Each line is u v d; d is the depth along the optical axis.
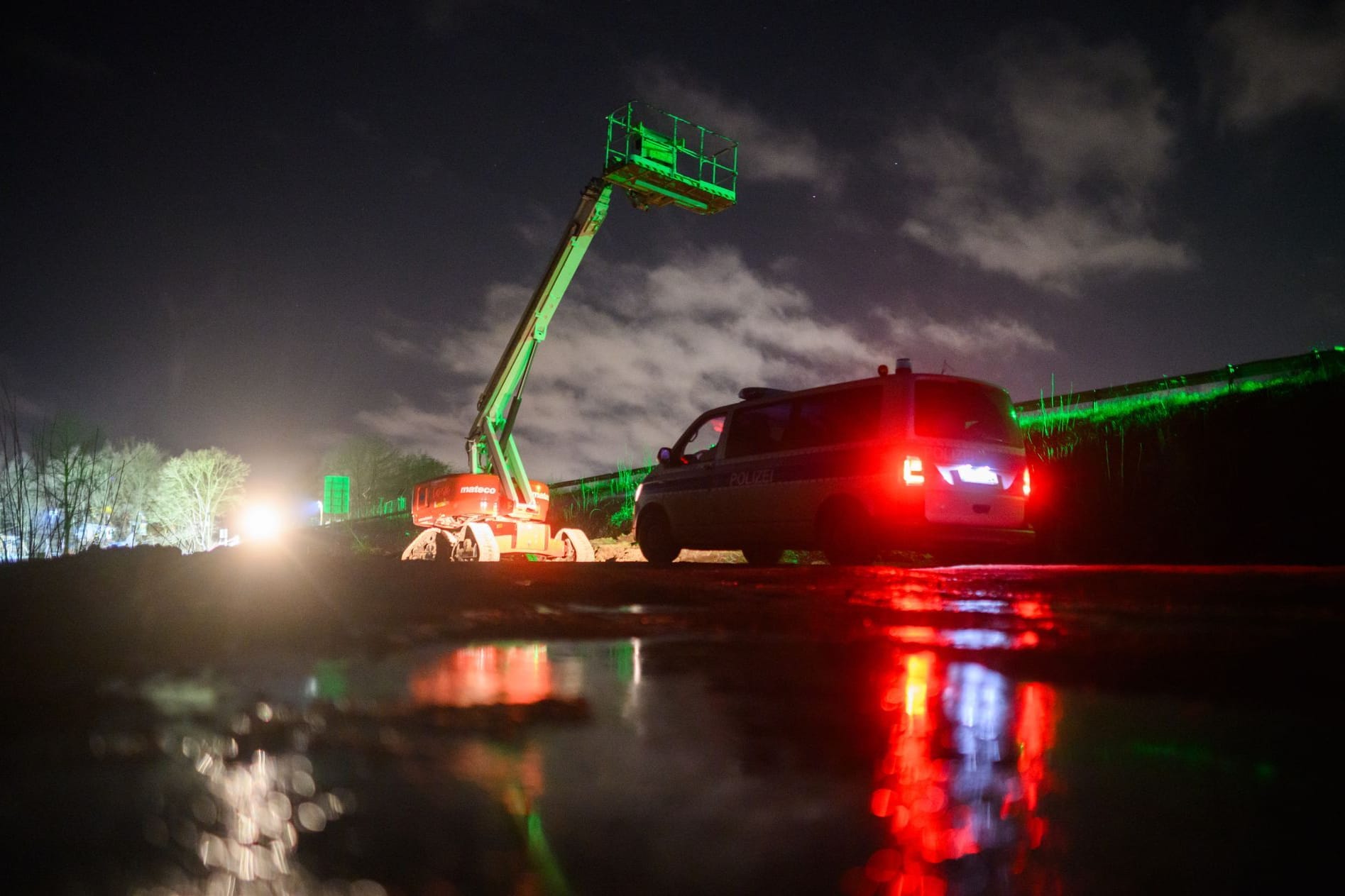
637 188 14.86
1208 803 0.82
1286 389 12.51
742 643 2.06
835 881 0.59
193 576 2.91
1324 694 1.44
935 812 0.77
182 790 0.74
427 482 15.86
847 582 4.03
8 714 1.08
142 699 1.19
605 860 0.60
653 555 10.73
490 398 15.12
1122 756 1.00
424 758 0.90
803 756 0.96
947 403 8.50
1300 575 3.29
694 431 10.55
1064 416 15.31
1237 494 11.66
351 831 0.65
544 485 15.47
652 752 0.96
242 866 0.56
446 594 3.04
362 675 1.47
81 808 0.68
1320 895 0.58
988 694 1.43
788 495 9.05
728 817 0.73
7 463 7.68
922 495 8.07
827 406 8.98
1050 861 0.65
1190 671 1.68
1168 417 13.65
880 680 1.54
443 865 0.58
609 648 1.96
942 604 3.04
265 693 1.25
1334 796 0.84
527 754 0.93
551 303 15.04
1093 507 13.16
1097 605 2.87
